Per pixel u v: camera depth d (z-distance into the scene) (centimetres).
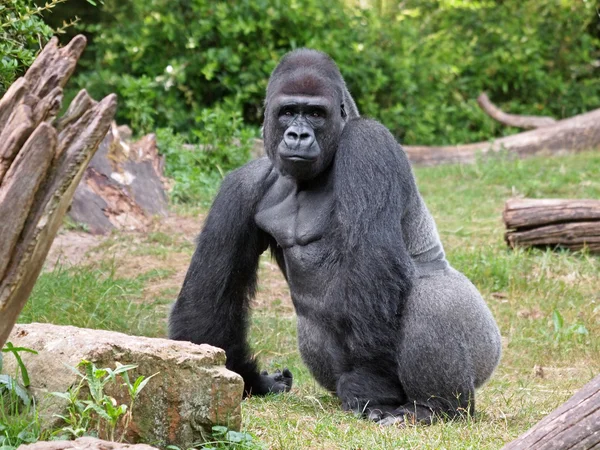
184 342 810
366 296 959
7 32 1161
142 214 2083
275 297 1716
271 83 1032
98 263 1772
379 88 3350
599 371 1309
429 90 3572
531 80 3959
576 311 1614
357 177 983
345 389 1013
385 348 982
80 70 3422
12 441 701
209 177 2478
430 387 985
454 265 1856
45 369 753
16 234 591
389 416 973
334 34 3244
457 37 4000
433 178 2898
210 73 2980
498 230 2180
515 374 1314
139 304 1552
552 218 1912
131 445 641
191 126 3044
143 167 2206
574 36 4100
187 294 1062
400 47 3503
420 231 1080
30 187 586
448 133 3612
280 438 843
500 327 1545
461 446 864
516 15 4050
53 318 1377
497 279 1788
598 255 1917
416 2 4128
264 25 3081
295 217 1039
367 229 968
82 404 730
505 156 3053
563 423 673
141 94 2823
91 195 2028
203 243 1066
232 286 1074
